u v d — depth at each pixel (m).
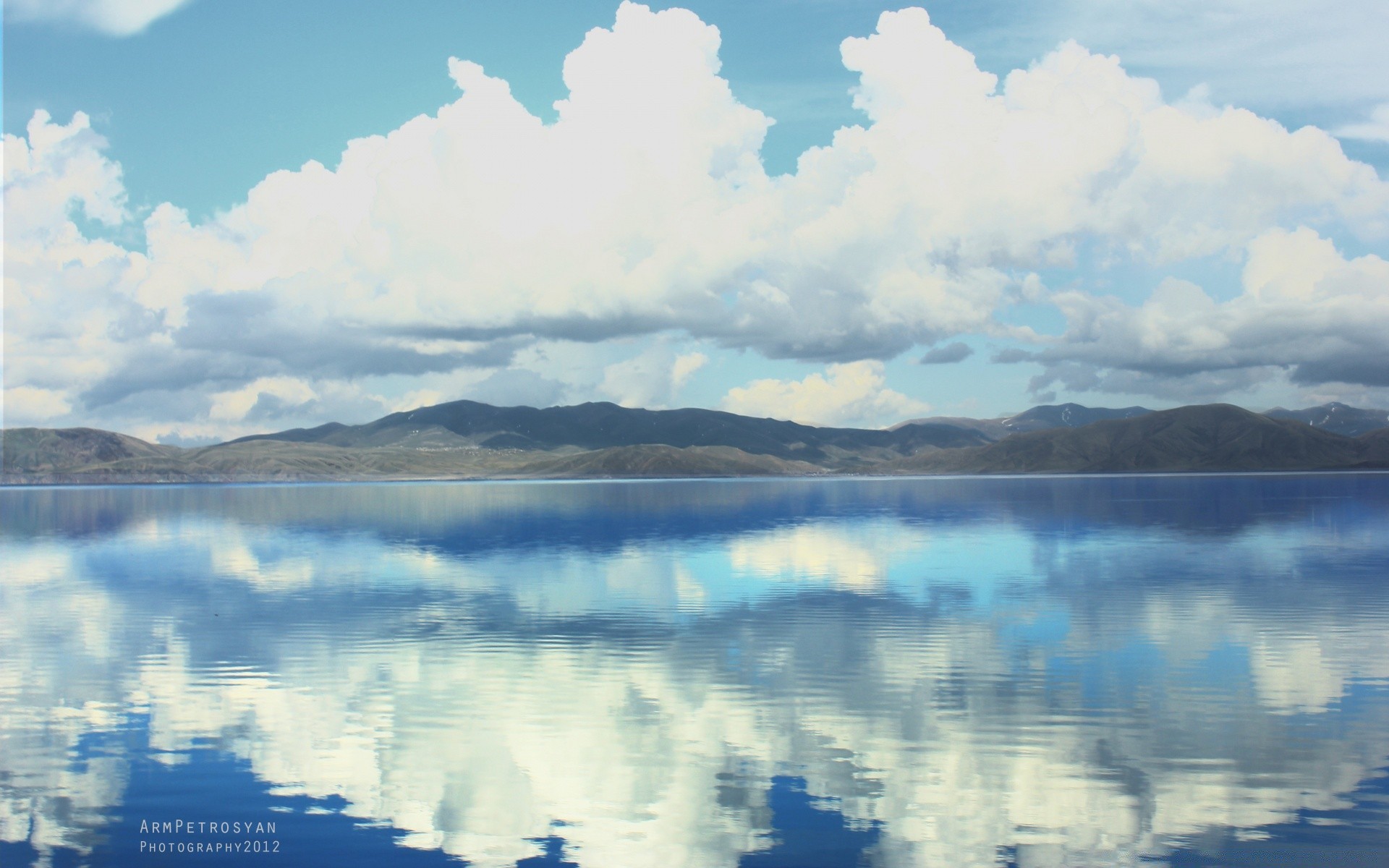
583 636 26.70
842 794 14.94
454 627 28.17
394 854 13.20
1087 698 19.86
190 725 18.55
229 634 27.31
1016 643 25.38
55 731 18.25
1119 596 33.56
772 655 24.11
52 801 15.00
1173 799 14.70
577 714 19.02
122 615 30.98
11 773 16.16
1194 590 34.88
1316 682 21.05
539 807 14.62
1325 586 35.84
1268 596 33.31
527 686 21.09
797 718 18.64
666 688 20.91
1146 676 21.75
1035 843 13.33
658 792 15.12
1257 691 20.38
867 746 17.05
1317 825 13.76
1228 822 13.87
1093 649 24.58
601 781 15.56
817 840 13.47
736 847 13.31
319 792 15.28
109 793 15.34
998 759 16.33
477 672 22.45
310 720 18.83
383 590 36.56
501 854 13.18
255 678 22.09
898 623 28.50
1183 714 18.73
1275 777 15.45
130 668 23.17
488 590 36.09
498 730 18.09
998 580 38.19
